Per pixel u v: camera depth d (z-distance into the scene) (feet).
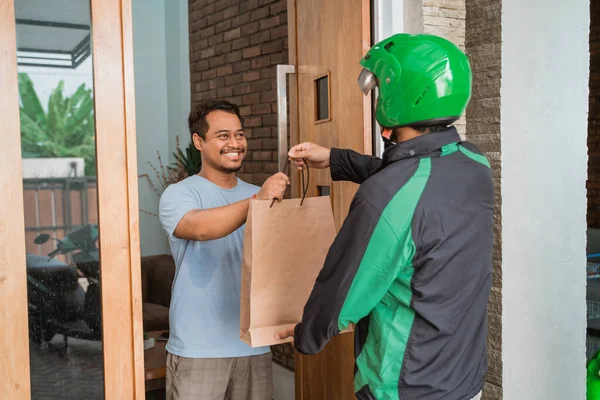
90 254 5.62
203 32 16.12
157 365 9.33
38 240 5.40
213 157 6.97
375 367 4.73
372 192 4.44
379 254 4.42
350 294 4.52
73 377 5.59
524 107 7.97
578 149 8.55
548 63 8.14
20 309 5.34
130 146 5.71
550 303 8.41
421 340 4.55
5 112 5.23
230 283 6.89
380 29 7.68
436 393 4.58
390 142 5.04
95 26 5.56
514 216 7.96
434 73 4.56
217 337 6.80
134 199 5.75
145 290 15.65
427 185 4.45
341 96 7.70
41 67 5.37
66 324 5.54
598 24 16.61
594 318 11.88
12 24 5.23
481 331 4.86
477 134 8.07
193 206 6.59
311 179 8.70
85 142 5.57
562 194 8.40
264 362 7.07
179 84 18.67
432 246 4.43
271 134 13.26
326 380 8.67
